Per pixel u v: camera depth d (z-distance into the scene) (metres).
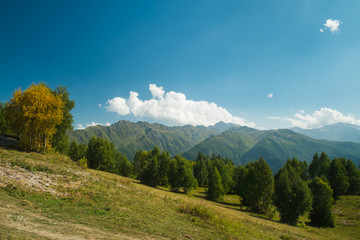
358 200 67.94
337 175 72.00
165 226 16.38
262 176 53.66
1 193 13.70
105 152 85.62
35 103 37.12
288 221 43.44
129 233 12.41
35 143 38.03
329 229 42.41
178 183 67.44
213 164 116.19
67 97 51.41
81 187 21.88
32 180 18.75
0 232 7.76
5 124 59.53
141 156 82.94
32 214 11.63
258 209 53.31
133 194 27.14
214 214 25.36
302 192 44.34
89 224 12.32
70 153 95.69
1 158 23.86
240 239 17.91
